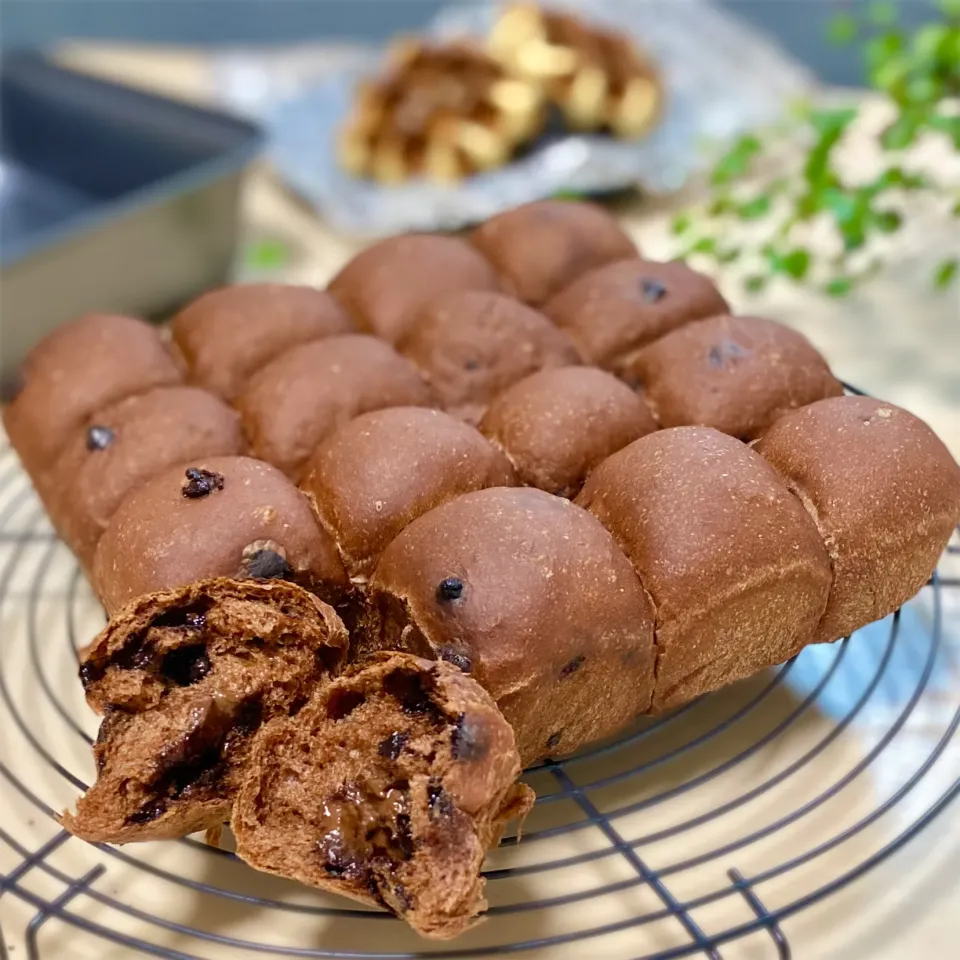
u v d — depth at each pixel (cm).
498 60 47
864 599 24
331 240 46
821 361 27
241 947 21
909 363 36
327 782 20
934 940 21
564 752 23
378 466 23
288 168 48
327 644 21
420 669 19
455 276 30
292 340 28
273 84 57
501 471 24
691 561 22
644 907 22
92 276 38
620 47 48
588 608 21
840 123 35
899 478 23
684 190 48
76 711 26
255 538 22
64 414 27
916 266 41
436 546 21
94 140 47
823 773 24
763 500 22
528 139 48
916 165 43
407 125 47
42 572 30
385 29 69
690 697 24
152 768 20
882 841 23
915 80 37
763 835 21
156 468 25
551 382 26
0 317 36
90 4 67
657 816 23
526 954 21
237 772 21
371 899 19
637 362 28
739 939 21
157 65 59
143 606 21
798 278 36
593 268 32
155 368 28
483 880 19
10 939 21
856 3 60
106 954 21
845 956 21
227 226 42
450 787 19
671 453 23
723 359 26
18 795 24
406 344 29
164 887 22
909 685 26
